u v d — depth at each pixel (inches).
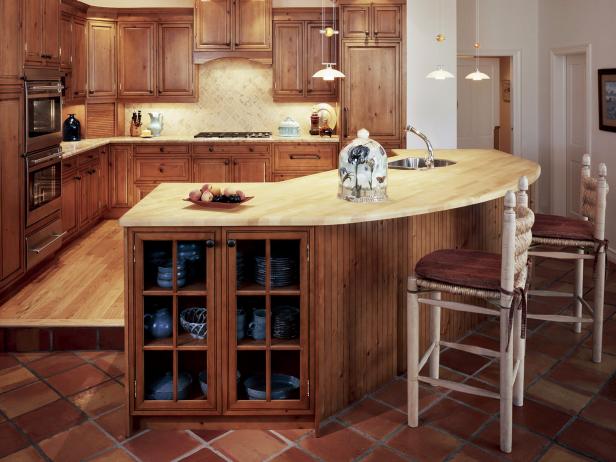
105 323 151.9
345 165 124.4
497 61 334.0
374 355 131.6
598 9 240.1
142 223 110.0
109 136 299.7
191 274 116.0
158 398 115.3
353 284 124.0
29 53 183.8
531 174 157.8
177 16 291.3
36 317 156.2
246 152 286.8
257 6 287.4
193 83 296.0
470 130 336.8
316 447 110.0
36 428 116.1
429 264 116.2
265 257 112.3
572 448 108.4
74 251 229.0
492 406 123.6
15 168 174.4
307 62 292.0
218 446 110.5
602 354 147.9
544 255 146.9
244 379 116.5
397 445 110.3
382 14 268.2
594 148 245.4
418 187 139.9
